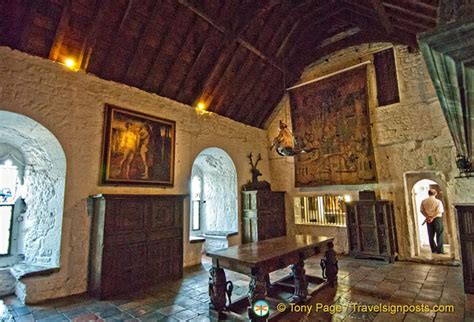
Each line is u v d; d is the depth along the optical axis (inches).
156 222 194.5
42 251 177.2
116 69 203.3
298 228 310.3
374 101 264.5
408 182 247.0
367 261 236.4
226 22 219.5
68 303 153.1
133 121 208.4
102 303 153.4
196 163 326.0
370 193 246.7
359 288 167.9
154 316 136.0
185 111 252.7
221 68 254.2
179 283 189.9
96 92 191.8
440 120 226.4
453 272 197.6
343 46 277.9
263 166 334.0
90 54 183.2
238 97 292.8
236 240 287.6
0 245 189.8
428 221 256.2
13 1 148.8
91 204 179.8
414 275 192.7
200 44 228.7
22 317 135.4
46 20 162.1
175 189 234.8
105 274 162.7
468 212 157.6
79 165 177.6
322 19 261.6
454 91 63.6
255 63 273.9
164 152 227.9
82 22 173.0
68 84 178.2
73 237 170.2
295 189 317.1
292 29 268.5
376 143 260.2
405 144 245.0
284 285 168.4
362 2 213.8
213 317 134.6
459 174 216.5
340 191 280.4
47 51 171.6
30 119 160.6
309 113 308.5
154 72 221.5
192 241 240.1
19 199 199.5
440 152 227.3
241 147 309.6
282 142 201.5
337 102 287.4
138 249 181.0
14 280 169.8
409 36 225.8
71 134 176.1
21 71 159.0
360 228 249.0
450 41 42.4
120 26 183.5
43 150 181.0
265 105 326.0
